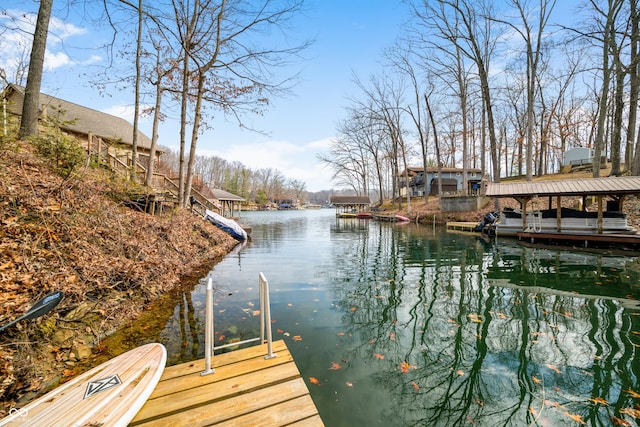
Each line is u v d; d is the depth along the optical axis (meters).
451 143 47.41
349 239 18.12
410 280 8.12
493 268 9.38
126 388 2.80
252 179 103.00
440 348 4.27
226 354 3.54
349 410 3.02
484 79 20.72
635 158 16.38
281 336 4.65
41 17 9.09
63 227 5.75
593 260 10.16
